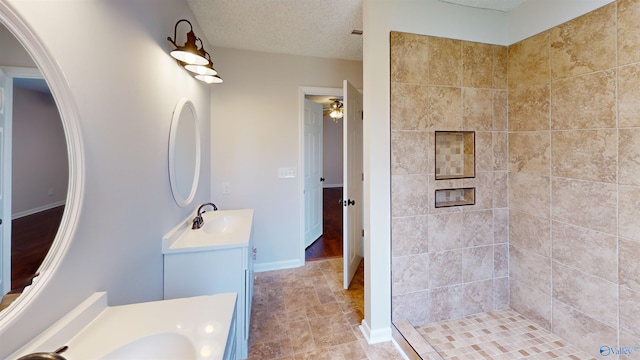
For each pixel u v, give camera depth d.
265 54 2.87
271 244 3.00
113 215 1.07
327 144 8.87
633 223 1.39
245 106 2.85
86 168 0.89
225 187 2.85
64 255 0.80
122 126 1.13
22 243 0.69
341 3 1.99
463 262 2.03
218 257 1.61
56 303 0.78
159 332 0.89
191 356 0.82
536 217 1.89
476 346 1.72
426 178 1.91
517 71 1.97
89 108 0.91
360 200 3.02
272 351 1.74
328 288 2.56
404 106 1.84
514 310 2.09
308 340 1.84
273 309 2.21
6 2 0.62
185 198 1.97
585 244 1.60
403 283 1.90
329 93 3.04
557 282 1.77
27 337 0.69
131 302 1.21
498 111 2.04
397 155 1.84
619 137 1.43
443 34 1.89
